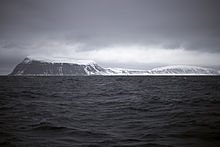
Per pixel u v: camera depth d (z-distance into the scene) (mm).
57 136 14734
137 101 33656
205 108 26109
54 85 80062
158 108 26656
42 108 26953
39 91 51875
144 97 38969
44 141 13562
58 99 36906
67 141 13602
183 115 21625
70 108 27312
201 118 20000
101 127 17344
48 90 55531
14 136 14570
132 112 24250
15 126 17453
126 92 49875
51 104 30703
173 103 30734
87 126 17672
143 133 15359
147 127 17172
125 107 27938
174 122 18656
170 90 54844
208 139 13672
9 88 62250
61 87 68188
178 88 62125
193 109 25375
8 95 41812
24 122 18922
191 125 17359
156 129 16438
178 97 38188
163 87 67000
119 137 14406
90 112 24422
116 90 56281
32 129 16516
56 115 22375
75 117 21484
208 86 70938
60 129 16578
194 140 13523
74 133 15492
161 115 22141
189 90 54438
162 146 12492
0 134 15039
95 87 68562
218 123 17906
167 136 14508
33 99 36312
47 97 39500
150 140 13680
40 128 16781
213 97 37781
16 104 30109
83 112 24406
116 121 19656
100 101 34438
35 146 12586
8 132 15602
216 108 26062
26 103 31234
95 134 15188
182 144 12789
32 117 21188
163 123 18453
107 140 13734
